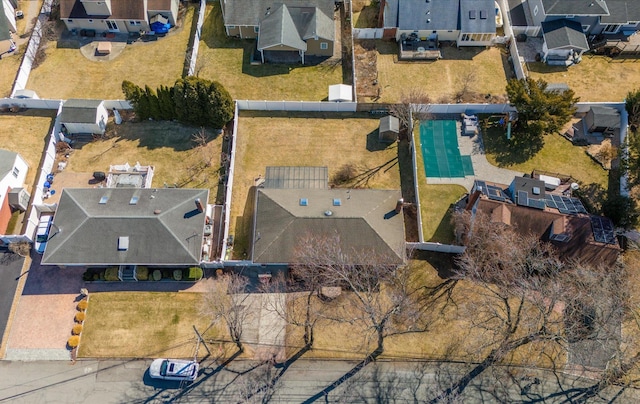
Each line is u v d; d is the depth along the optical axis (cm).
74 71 5816
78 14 5928
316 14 5841
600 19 5831
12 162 4809
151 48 6044
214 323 4300
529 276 4125
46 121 5403
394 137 5297
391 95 5647
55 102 5406
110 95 5650
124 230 4359
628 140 4847
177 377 4000
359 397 4016
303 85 5759
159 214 4428
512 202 4547
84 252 4297
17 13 6262
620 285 4122
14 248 4522
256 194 4725
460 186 5041
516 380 4091
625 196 4697
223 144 5309
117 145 5278
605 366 4109
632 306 4059
